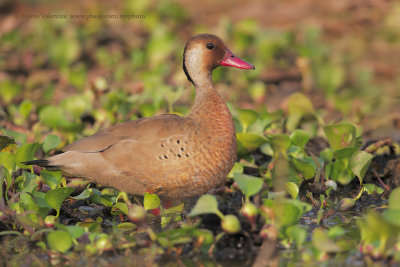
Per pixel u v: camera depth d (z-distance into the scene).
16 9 24.41
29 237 8.27
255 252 7.65
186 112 12.30
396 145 11.58
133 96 14.45
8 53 20.80
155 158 8.56
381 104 16.62
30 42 21.27
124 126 8.89
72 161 8.79
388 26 22.06
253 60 18.95
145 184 8.73
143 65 20.05
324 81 17.42
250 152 10.84
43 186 9.62
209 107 8.90
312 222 8.88
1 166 8.85
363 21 22.56
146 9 22.64
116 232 7.96
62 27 21.69
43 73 19.48
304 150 11.27
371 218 7.02
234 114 12.44
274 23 22.78
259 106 15.70
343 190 10.48
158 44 19.88
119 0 23.56
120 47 21.52
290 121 12.69
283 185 9.46
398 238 7.35
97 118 13.69
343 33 22.06
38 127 13.10
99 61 20.19
